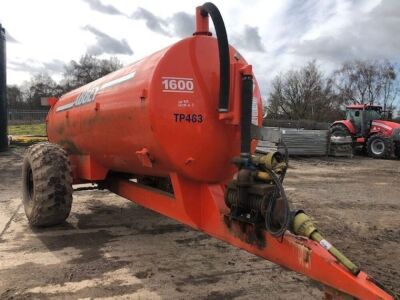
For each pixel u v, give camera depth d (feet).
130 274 14.52
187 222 12.73
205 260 15.93
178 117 11.91
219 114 11.82
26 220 21.17
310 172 43.50
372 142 62.75
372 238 19.48
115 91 14.42
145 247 17.35
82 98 18.13
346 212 24.58
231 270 14.97
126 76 13.98
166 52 12.04
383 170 46.70
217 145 12.33
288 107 192.24
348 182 36.94
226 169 12.67
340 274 8.27
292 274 14.64
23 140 63.67
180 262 15.70
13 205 24.59
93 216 22.22
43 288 13.33
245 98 11.32
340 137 61.31
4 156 50.93
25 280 13.93
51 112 23.91
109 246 17.42
